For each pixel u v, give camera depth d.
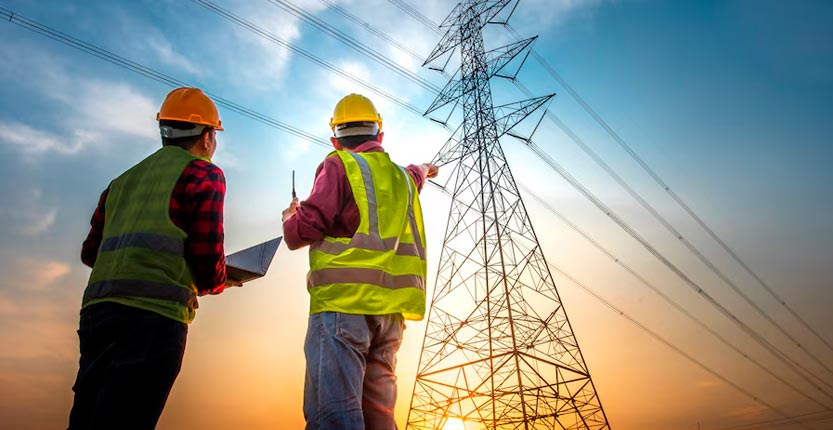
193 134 3.05
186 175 2.73
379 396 2.65
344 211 2.72
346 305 2.52
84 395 2.39
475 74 34.88
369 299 2.56
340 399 2.36
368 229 2.69
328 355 2.44
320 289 2.57
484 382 25.67
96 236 2.92
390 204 2.86
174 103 3.06
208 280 2.67
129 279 2.45
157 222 2.58
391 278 2.71
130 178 2.78
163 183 2.68
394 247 2.76
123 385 2.28
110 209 2.74
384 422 2.62
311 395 2.42
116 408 2.25
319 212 2.62
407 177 3.12
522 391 24.34
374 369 2.68
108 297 2.43
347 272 2.57
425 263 2.98
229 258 3.00
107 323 2.40
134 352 2.35
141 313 2.42
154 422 2.37
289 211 2.96
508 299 26.62
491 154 31.80
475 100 33.97
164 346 2.42
